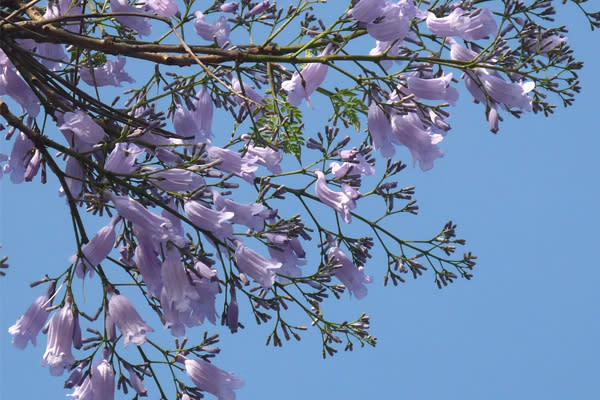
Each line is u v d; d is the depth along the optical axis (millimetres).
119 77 3881
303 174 3648
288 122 3582
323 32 3268
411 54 3438
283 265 3637
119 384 3312
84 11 3441
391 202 3803
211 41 3408
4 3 3414
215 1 3432
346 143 3598
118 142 3277
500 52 3279
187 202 3250
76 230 3211
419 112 3539
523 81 3439
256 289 3525
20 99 3428
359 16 3217
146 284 3271
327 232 3807
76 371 3234
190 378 3393
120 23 3695
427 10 3477
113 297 3213
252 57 3320
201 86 3768
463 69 3332
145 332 3172
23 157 3602
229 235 3281
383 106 3467
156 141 3447
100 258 3236
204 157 3393
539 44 3309
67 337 3137
